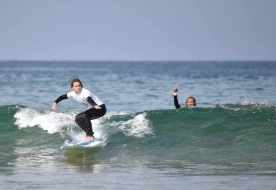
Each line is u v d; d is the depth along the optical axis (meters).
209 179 33.44
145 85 137.00
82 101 46.56
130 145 46.72
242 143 45.81
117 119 54.81
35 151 45.22
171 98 95.19
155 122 52.81
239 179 33.31
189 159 41.16
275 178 33.47
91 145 46.28
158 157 42.19
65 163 40.06
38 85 140.88
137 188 30.98
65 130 52.19
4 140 49.62
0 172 36.25
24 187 31.12
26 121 54.88
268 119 53.06
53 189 30.69
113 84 143.12
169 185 31.72
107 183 32.38
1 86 135.00
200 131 50.00
